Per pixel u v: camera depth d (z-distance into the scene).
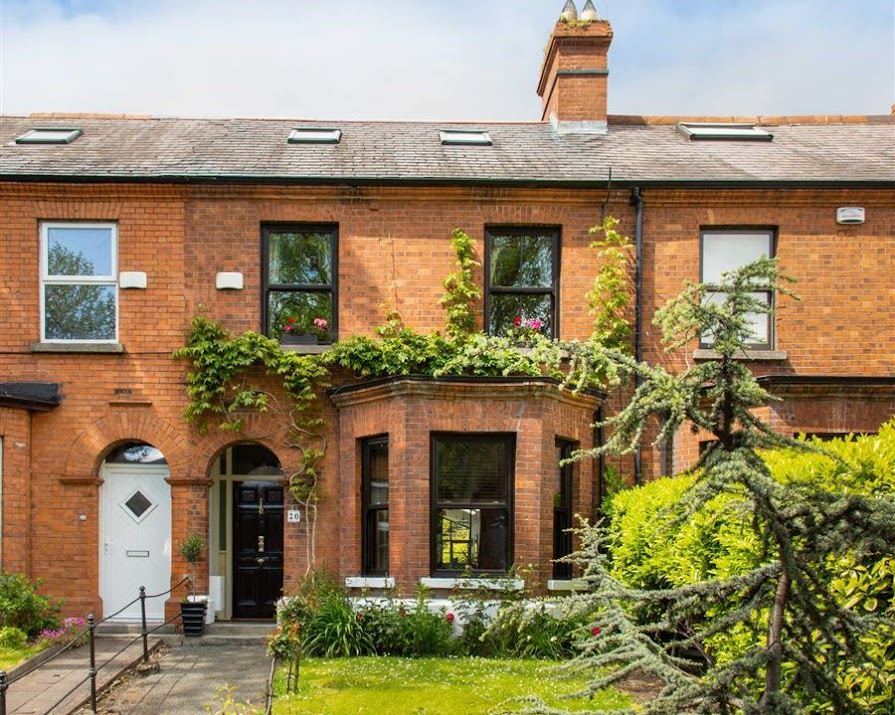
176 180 11.88
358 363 11.63
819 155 13.43
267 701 7.12
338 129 14.44
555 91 14.84
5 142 13.23
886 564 4.54
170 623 11.48
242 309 12.01
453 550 10.73
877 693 4.48
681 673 3.46
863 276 12.27
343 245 12.16
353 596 10.79
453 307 11.98
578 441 11.48
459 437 10.85
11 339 11.78
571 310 12.22
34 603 10.34
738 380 3.38
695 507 3.38
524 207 12.29
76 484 11.66
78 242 12.10
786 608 3.58
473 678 8.36
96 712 7.68
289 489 11.75
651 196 12.24
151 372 11.83
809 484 3.45
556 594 10.52
